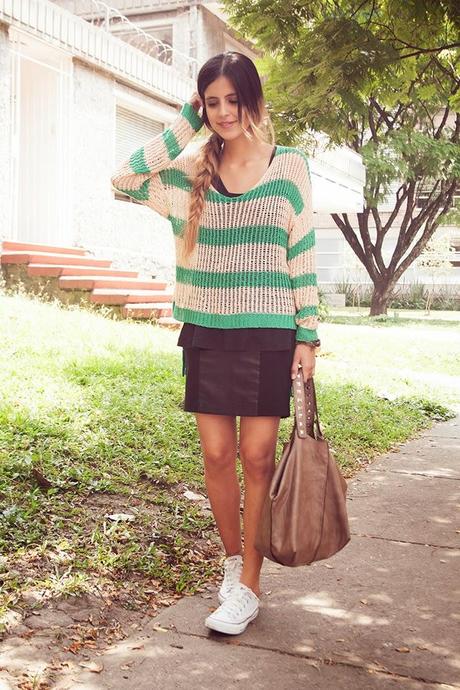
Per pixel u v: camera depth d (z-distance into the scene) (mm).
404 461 5938
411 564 3705
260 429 2971
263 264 2869
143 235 14414
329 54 6824
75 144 12648
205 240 2910
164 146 3012
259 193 2859
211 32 20234
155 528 3875
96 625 2936
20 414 4906
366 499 4836
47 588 3098
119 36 20266
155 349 8195
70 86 12562
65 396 5602
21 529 3547
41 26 11570
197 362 2990
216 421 3037
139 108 14969
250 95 2857
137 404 5820
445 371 12219
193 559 3627
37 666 2600
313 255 2938
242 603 2932
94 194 13141
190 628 2957
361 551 3875
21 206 12992
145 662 2684
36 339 7426
